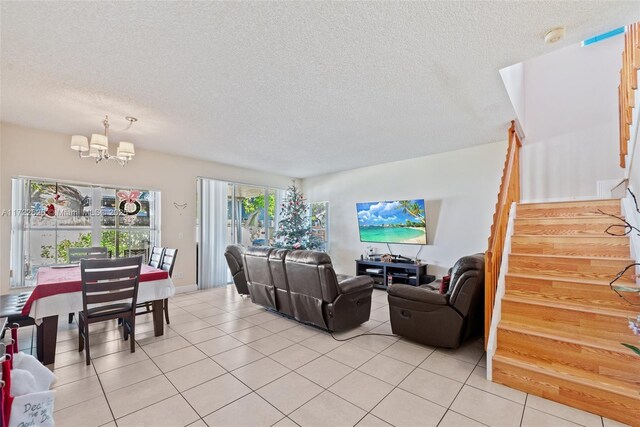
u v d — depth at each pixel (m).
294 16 1.80
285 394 2.11
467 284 2.61
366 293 3.46
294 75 2.52
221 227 5.86
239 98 2.96
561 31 1.94
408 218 5.47
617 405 1.80
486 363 2.47
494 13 1.80
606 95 4.16
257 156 5.36
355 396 2.08
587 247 2.81
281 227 6.84
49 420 1.04
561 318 2.29
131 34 1.96
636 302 2.19
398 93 2.88
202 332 3.31
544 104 4.57
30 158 3.78
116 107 3.15
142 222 4.87
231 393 2.12
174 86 2.70
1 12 1.72
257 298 4.07
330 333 3.29
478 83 2.70
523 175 4.67
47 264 3.94
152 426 1.78
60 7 1.70
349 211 6.64
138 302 3.00
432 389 2.16
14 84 2.63
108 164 4.44
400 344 2.98
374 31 1.96
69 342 3.03
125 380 2.29
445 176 5.13
